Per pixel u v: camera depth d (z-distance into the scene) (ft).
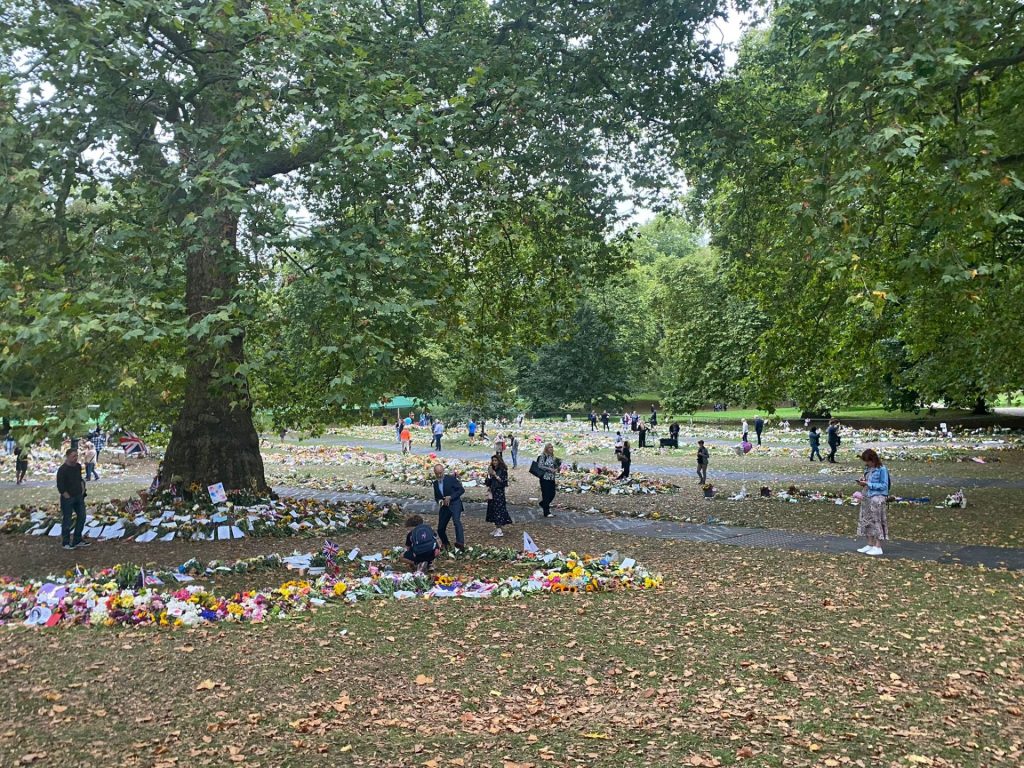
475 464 100.78
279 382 47.03
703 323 136.77
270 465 110.93
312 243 36.81
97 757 17.56
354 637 27.17
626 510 59.67
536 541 47.65
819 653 25.36
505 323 63.62
